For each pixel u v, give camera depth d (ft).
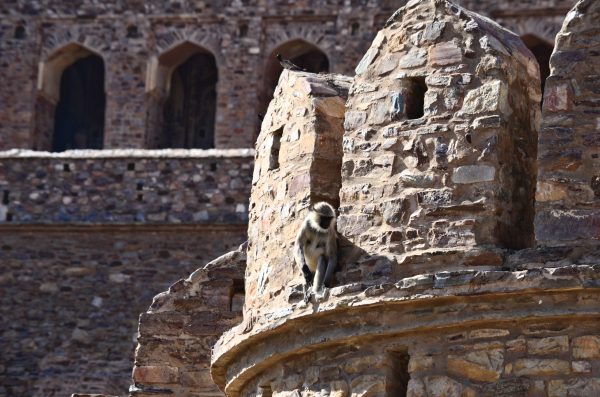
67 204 206.80
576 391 83.66
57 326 203.51
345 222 92.07
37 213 207.00
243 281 129.80
